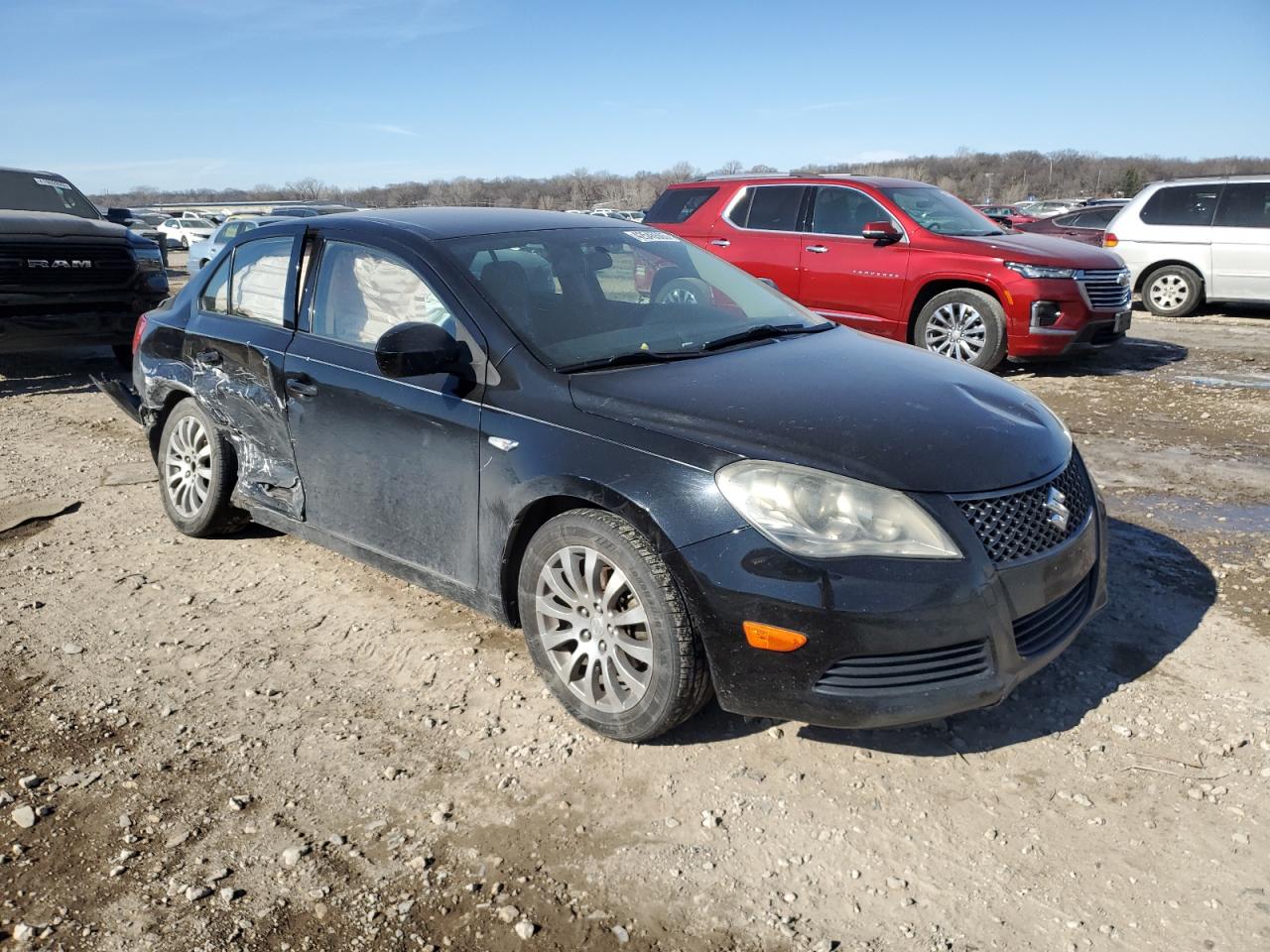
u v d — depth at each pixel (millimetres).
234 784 2904
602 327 3547
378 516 3730
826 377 3271
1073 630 3004
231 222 15633
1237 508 4969
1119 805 2719
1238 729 3033
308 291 4109
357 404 3703
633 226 4402
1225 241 11961
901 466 2723
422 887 2482
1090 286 8406
